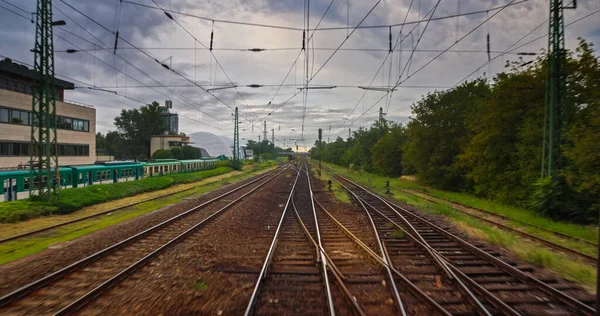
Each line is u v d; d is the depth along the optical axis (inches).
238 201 892.6
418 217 611.8
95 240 471.8
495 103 856.9
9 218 639.8
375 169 2252.7
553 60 641.6
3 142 1315.2
